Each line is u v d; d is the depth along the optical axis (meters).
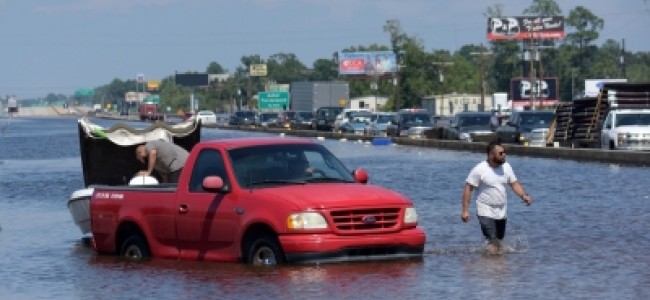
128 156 50.09
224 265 35.41
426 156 114.62
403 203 34.66
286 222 33.41
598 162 97.25
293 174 35.59
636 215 49.69
